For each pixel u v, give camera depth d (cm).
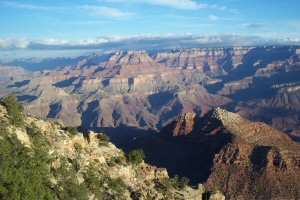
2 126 8012
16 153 7631
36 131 8669
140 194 8988
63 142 8888
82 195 7788
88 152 9219
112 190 8619
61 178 7938
